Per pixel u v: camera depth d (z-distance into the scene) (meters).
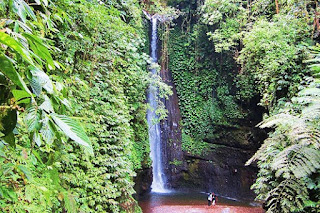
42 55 0.88
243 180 8.54
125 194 4.10
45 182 2.28
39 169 2.31
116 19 4.30
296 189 3.45
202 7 9.14
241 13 8.20
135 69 5.72
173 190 9.16
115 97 4.65
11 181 1.75
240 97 8.81
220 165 9.08
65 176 2.95
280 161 3.35
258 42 5.49
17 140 1.94
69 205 2.39
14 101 0.77
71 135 0.78
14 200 1.78
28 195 1.88
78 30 3.54
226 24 8.27
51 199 2.32
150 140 9.13
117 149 4.16
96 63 4.31
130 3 6.09
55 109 1.03
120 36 4.86
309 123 3.42
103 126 3.89
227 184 8.78
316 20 5.31
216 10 8.55
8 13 1.08
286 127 3.80
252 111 8.62
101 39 4.26
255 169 8.36
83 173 3.29
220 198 8.41
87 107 3.82
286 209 3.52
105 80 4.63
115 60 4.80
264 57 5.52
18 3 0.90
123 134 4.43
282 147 3.99
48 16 1.70
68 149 2.85
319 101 3.52
